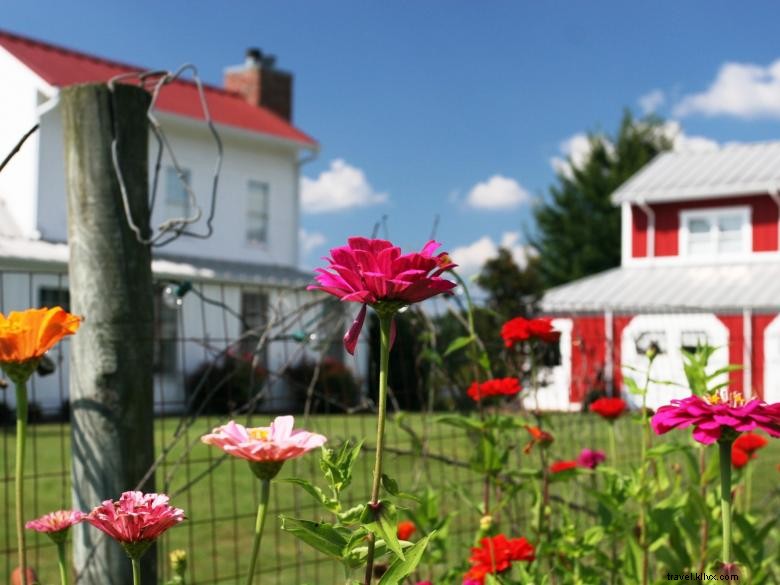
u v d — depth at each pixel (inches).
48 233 604.1
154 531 53.5
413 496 57.3
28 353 66.6
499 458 115.4
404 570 58.1
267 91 862.5
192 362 551.2
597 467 122.6
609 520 112.7
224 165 730.8
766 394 699.4
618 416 127.9
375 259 52.4
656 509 108.3
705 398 70.7
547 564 116.2
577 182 1366.9
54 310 67.6
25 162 605.3
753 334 710.5
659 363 436.1
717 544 110.4
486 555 93.7
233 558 203.8
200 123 702.5
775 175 775.1
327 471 61.7
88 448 95.8
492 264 790.5
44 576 187.9
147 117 102.3
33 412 121.8
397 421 136.6
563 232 1374.3
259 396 123.9
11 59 616.1
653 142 1414.9
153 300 100.6
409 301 52.9
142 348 98.0
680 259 822.5
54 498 274.1
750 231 792.9
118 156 98.7
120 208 98.2
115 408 96.0
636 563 108.1
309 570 193.6
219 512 248.8
